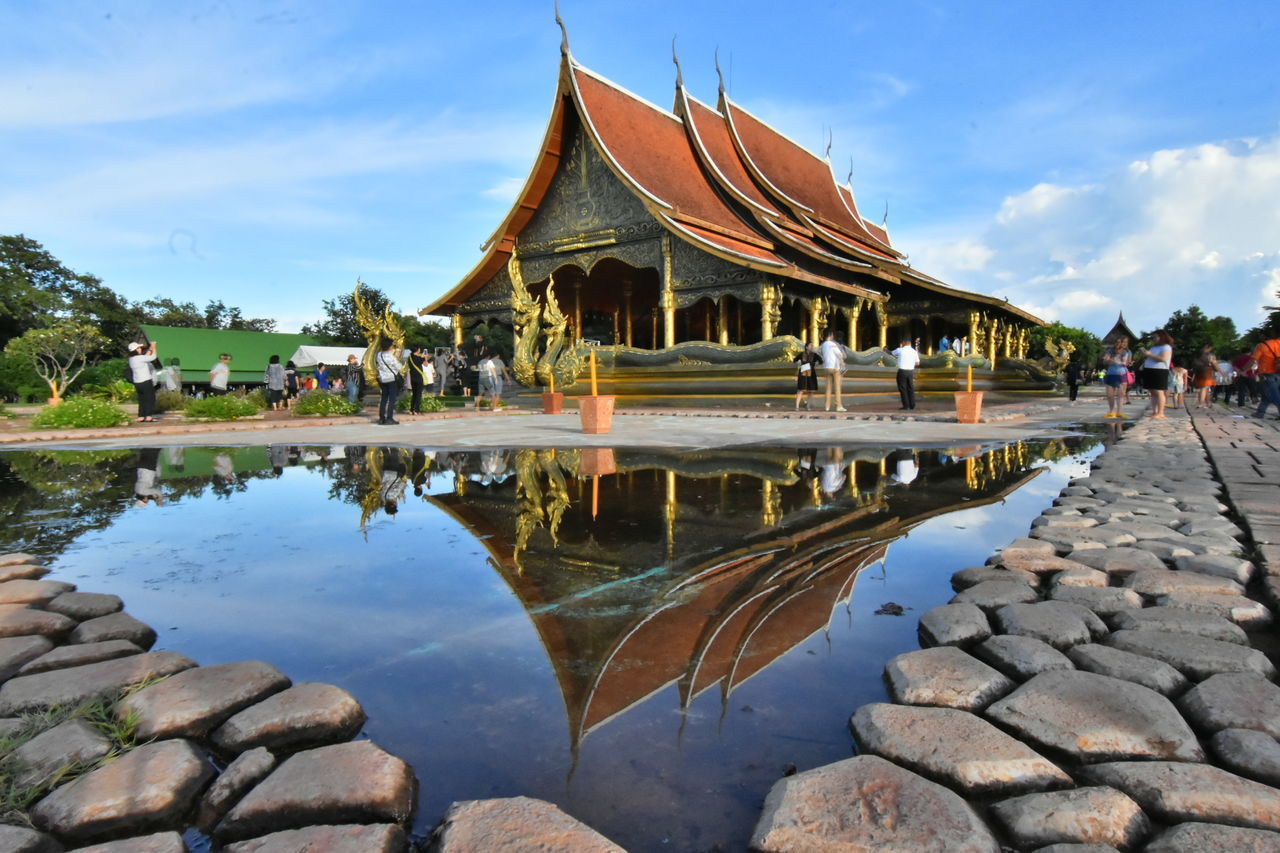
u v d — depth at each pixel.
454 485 5.01
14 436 9.47
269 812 1.23
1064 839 1.16
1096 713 1.51
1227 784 1.26
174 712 1.57
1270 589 2.34
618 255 20.06
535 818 1.17
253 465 6.31
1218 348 66.69
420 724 1.57
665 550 3.08
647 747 1.46
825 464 6.05
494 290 22.95
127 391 23.47
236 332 52.00
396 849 1.13
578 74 19.08
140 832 1.23
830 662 1.87
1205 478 4.82
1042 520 3.45
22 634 2.12
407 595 2.49
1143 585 2.39
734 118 24.25
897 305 27.84
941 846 1.10
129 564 2.94
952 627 2.01
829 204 27.61
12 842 1.16
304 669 1.87
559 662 1.90
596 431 9.33
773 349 17.20
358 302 12.84
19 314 48.59
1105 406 18.17
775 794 1.25
